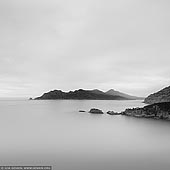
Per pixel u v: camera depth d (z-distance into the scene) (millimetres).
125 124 94062
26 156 44156
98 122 102125
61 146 52688
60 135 67812
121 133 71562
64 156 44188
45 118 121875
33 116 135000
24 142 57125
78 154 45438
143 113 127188
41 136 65875
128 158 42719
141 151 47875
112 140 59906
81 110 186125
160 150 48594
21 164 39469
